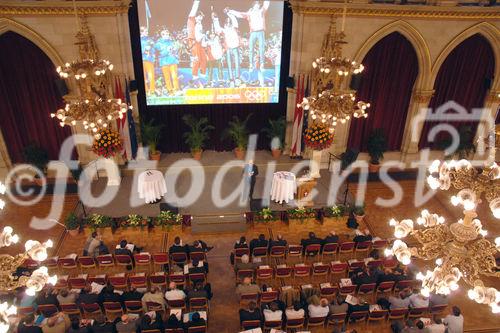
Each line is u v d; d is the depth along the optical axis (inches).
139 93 593.0
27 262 406.0
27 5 479.2
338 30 552.4
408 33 568.4
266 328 358.3
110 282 398.6
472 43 597.9
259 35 577.9
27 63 532.4
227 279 434.3
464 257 222.2
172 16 549.0
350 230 512.7
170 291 369.4
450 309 406.6
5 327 233.8
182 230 503.2
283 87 625.3
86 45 411.8
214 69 590.6
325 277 440.1
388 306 380.5
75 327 325.1
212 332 373.1
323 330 377.1
